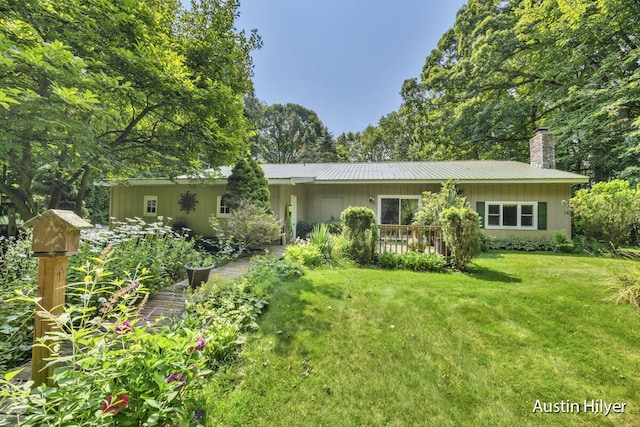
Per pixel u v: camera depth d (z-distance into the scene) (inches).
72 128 197.3
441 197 335.0
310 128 1428.4
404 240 347.9
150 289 166.1
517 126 626.5
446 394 95.7
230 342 115.1
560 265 258.2
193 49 302.4
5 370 99.8
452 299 165.0
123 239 182.7
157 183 421.4
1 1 178.5
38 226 78.9
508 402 92.5
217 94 288.4
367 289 182.5
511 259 292.7
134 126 313.3
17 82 188.2
